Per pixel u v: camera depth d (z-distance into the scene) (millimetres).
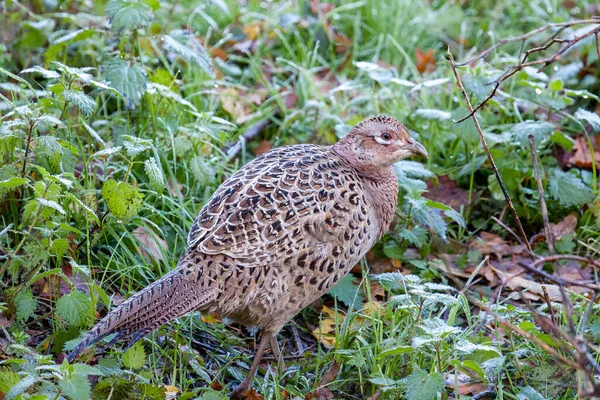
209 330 9414
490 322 9242
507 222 11539
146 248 9977
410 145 9453
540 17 15016
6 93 11891
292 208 8320
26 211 8414
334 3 15352
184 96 12820
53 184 8422
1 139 8898
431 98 13203
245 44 14219
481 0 15750
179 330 9094
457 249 11164
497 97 12305
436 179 11672
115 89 10312
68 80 9742
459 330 8195
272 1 15109
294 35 14688
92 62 12617
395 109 12641
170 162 10844
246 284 8125
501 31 15047
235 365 9234
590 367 8336
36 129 9680
